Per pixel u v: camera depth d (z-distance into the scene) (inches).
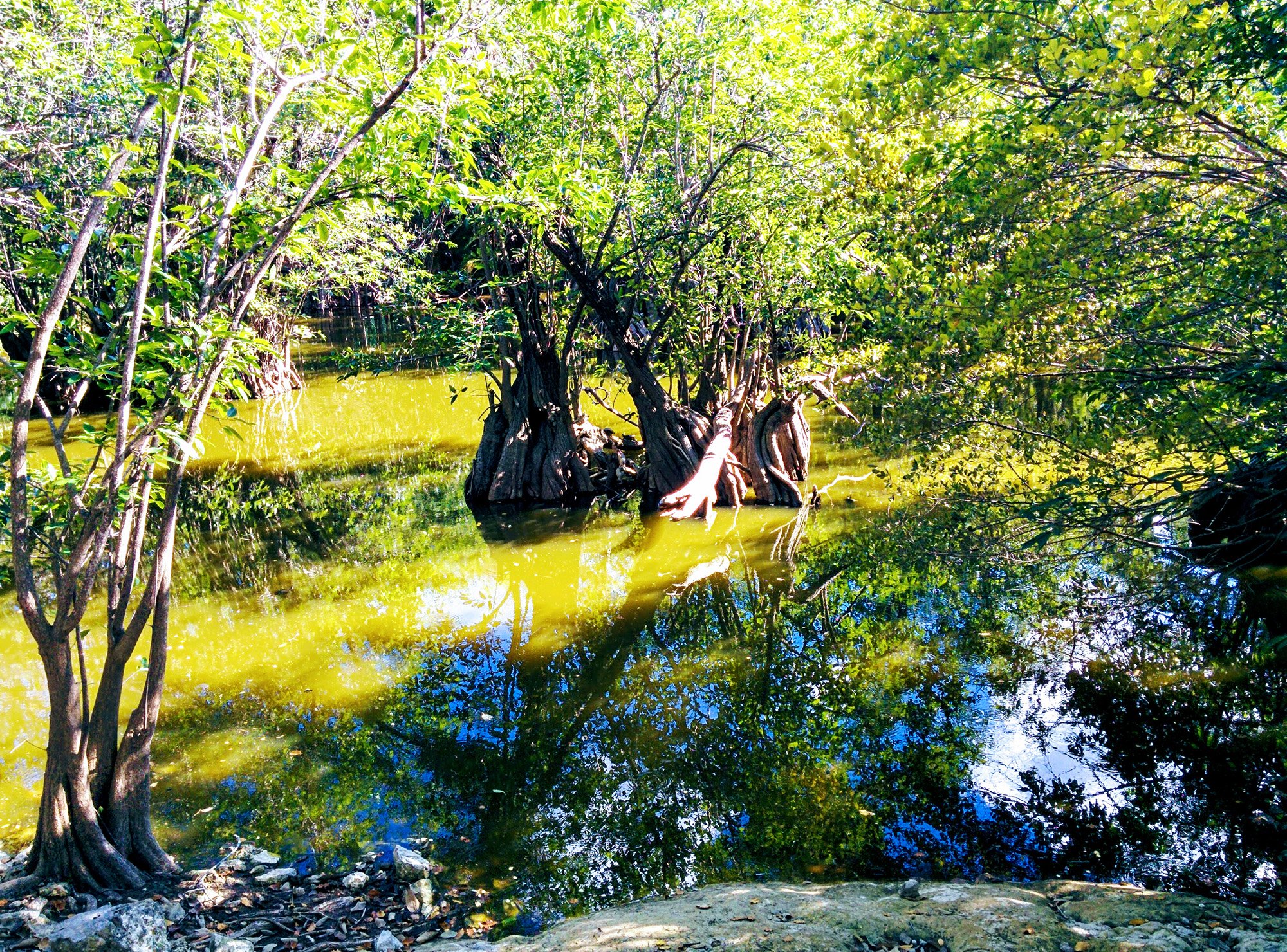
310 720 371.9
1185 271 260.4
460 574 550.9
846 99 304.8
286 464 818.8
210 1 227.1
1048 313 262.2
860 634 443.8
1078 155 233.6
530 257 620.7
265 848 280.1
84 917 198.2
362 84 272.4
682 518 616.1
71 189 396.5
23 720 378.9
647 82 592.7
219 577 545.0
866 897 229.9
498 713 380.5
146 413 243.1
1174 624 414.3
